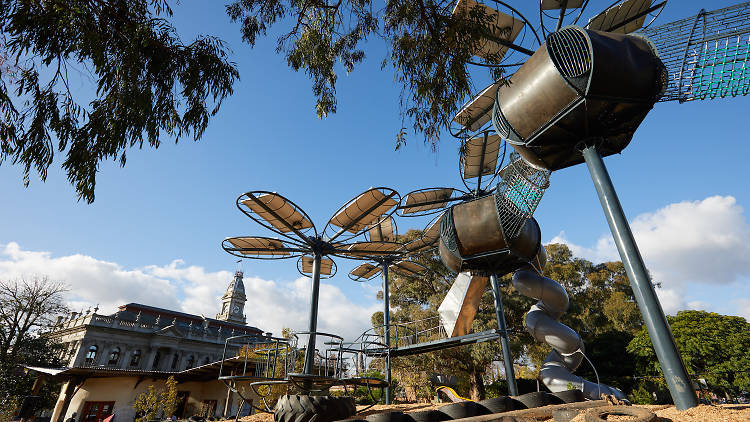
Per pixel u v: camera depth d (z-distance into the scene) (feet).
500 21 26.91
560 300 41.60
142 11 16.80
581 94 21.90
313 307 40.57
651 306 18.38
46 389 113.50
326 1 22.56
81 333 168.55
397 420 23.12
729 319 83.97
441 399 60.23
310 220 43.80
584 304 106.52
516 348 69.77
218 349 208.74
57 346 120.47
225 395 95.86
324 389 36.40
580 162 27.04
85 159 16.35
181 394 103.55
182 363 191.72
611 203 21.12
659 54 21.99
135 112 16.93
